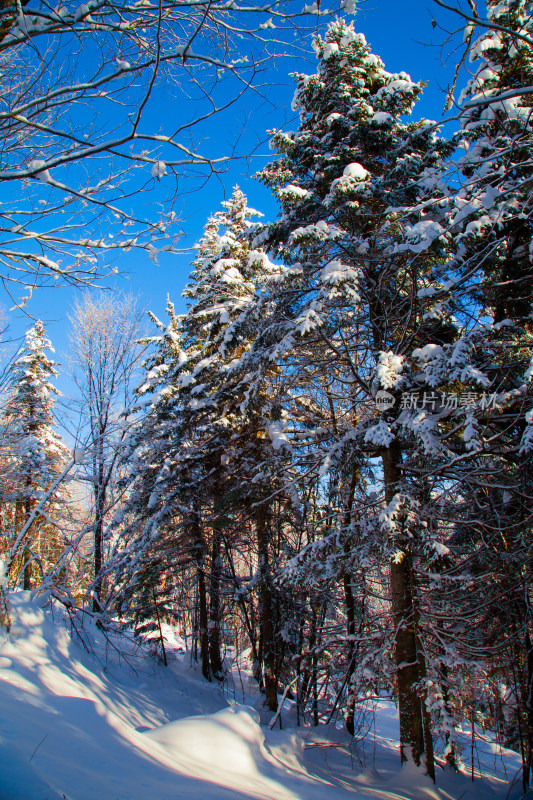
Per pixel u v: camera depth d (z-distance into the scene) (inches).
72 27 128.9
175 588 697.0
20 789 109.6
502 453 327.6
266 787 233.1
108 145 126.0
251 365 437.4
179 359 689.6
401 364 339.0
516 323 370.0
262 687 570.3
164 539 646.5
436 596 367.9
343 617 569.3
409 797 306.7
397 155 358.3
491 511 360.2
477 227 313.9
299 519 552.7
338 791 270.8
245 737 274.2
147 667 562.6
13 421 398.3
